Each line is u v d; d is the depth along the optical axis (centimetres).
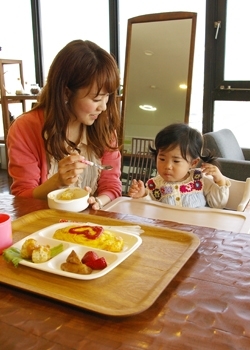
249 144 325
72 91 118
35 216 93
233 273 65
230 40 305
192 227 87
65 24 381
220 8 300
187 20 266
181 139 143
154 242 78
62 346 47
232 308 55
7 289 61
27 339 49
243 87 310
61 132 125
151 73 284
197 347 46
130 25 287
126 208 115
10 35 412
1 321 53
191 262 69
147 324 51
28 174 128
